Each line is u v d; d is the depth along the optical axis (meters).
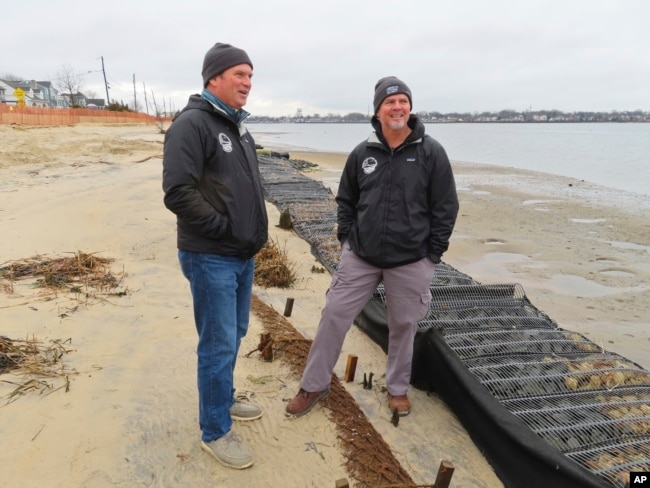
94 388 3.46
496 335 4.50
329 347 3.33
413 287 3.25
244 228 2.66
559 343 4.41
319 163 26.42
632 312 6.27
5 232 7.20
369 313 4.80
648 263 8.37
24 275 5.53
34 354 3.79
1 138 19.45
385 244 3.14
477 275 7.57
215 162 2.56
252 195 2.72
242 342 4.35
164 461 2.85
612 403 3.48
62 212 8.76
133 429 3.09
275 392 3.66
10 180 11.66
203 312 2.69
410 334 3.41
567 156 35.25
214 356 2.72
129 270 6.03
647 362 4.97
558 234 10.37
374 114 3.17
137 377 3.67
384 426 3.45
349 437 3.18
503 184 18.53
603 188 17.73
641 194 16.20
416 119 3.16
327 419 3.37
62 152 18.27
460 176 21.20
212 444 2.85
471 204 13.78
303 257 7.43
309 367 3.37
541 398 3.52
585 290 7.04
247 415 3.27
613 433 3.15
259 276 6.16
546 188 17.50
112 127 42.56
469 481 2.99
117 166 15.90
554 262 8.36
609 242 9.76
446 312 4.96
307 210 10.43
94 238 7.37
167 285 5.62
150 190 11.80
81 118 41.19
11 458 2.72
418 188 3.12
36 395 3.31
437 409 3.71
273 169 17.84
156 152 21.62
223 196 2.58
